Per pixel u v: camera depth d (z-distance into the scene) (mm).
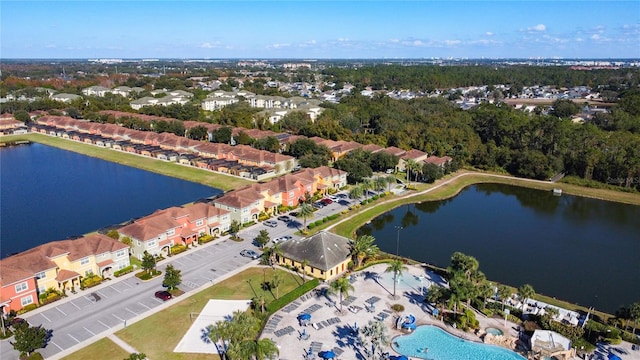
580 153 196000
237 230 119438
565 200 172375
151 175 184875
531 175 196625
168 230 111250
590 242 129375
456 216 151625
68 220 135000
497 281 104000
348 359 72438
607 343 77375
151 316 84312
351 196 149375
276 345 75500
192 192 162000
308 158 178875
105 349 74750
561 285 102562
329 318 84125
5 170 192375
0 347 75438
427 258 116062
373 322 80000
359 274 102812
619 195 175250
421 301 90938
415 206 160375
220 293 92500
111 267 101250
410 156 197500
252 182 171500
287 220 134000
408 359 72625
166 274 92438
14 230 127625
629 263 115000
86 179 179250
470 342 77625
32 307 86500
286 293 92312
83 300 90062
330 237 107250
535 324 80938
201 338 77750
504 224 144250
